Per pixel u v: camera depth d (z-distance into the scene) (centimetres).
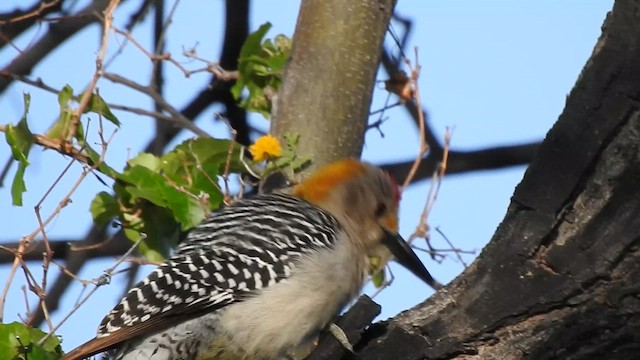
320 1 1325
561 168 862
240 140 1534
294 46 1326
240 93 1379
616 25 859
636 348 858
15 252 1088
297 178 1262
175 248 1232
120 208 1238
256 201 1158
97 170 1181
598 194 848
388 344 898
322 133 1287
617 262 841
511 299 867
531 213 870
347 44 1310
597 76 859
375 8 1321
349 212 1193
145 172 1213
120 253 1435
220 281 1057
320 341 1066
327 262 1096
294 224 1110
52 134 1180
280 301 1066
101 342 998
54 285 1412
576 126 861
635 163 837
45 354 1023
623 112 843
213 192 1219
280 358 1085
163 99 1362
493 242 885
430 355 884
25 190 1152
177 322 1040
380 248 1208
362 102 1307
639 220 836
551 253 860
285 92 1309
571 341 860
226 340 1055
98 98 1202
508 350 873
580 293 853
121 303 1029
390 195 1216
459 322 881
